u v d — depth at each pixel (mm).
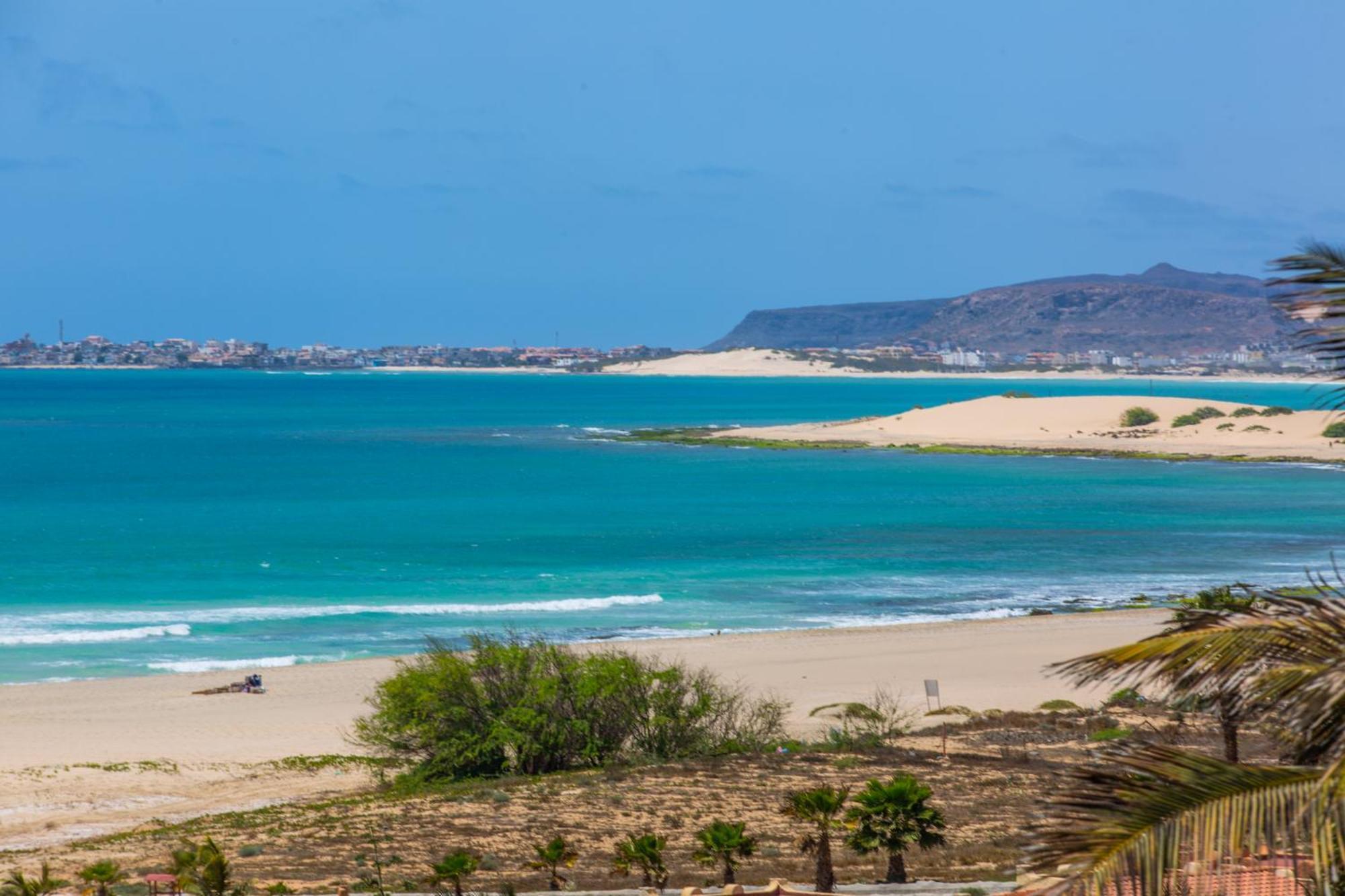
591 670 59969
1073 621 96188
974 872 36656
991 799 47344
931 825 37312
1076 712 65875
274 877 38750
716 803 48469
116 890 36312
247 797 53281
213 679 77750
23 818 49875
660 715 59438
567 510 165500
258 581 114188
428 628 94500
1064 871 10766
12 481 198500
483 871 39250
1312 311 11359
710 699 60719
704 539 140875
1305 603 12070
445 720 57750
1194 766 10906
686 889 33000
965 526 150875
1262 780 10703
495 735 56531
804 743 60844
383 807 49750
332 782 56000
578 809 48031
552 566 123188
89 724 66562
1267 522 152250
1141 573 120125
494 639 85438
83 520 153875
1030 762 54000
